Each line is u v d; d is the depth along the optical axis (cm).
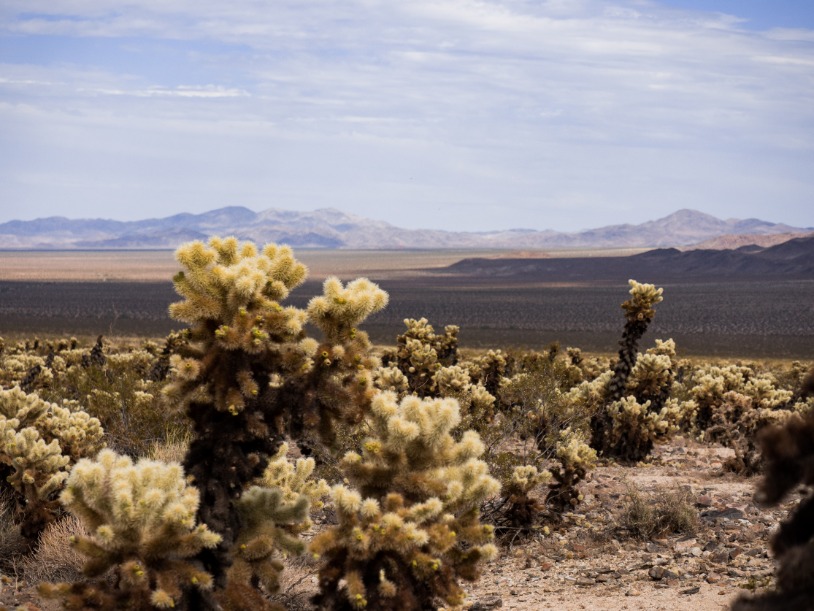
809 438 357
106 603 528
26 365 2289
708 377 2038
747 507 1082
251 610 564
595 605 736
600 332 8206
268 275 634
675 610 696
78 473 530
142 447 1338
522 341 7100
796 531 358
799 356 6244
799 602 330
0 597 741
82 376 1805
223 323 608
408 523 544
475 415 1273
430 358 1870
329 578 548
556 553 946
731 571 809
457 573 569
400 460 577
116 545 530
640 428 1516
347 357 607
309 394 598
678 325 9381
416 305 12700
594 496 1179
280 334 611
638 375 1606
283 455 788
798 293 15975
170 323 8556
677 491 1135
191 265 605
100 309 10706
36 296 13475
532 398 1328
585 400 1531
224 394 586
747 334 8275
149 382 1627
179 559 555
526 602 769
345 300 610
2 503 936
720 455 1596
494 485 577
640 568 863
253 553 586
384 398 592
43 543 874
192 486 589
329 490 789
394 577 547
